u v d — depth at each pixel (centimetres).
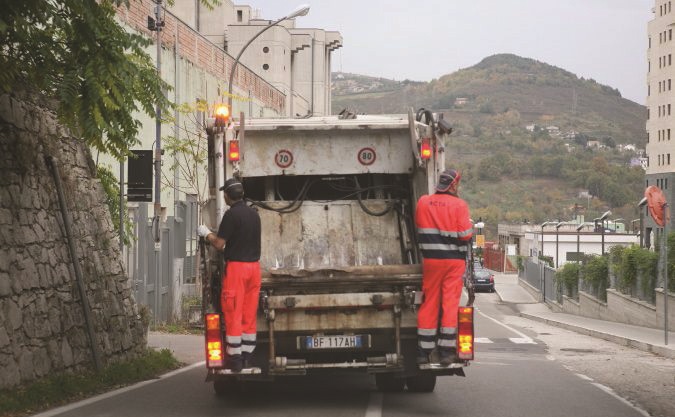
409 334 1403
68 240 1734
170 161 4553
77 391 1540
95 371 1741
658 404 1549
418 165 1495
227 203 1357
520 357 2644
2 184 1524
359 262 1526
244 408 1399
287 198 1593
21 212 1580
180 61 4916
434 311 1368
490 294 9556
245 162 1547
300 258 1523
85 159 1981
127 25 3962
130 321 2061
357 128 1532
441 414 1367
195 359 2225
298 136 1551
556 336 3984
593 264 5606
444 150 1487
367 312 1391
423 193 1522
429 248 1359
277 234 1536
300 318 1382
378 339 1394
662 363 2488
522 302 8481
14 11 1377
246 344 1352
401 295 1382
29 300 1545
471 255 1379
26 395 1395
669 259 3784
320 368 1376
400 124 1534
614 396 1617
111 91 1565
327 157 1555
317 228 1545
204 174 4709
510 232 16962
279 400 1499
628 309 4538
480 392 1636
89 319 1748
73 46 1520
